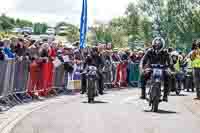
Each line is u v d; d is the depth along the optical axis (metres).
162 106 17.67
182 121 13.73
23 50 18.19
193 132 11.88
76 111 15.23
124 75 28.70
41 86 19.80
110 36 86.25
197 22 83.12
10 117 13.57
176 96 23.33
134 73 29.33
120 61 28.19
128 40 87.19
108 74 26.81
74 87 23.53
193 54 21.53
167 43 82.44
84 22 28.28
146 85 17.02
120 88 27.88
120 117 14.07
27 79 18.38
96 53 19.47
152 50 15.89
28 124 12.27
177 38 83.19
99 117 13.92
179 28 83.44
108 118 13.76
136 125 12.59
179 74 24.48
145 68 16.02
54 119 13.30
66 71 22.86
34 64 18.91
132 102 18.88
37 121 12.84
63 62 22.61
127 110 15.94
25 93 18.34
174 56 24.50
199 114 15.55
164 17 84.25
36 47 19.11
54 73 21.48
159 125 12.77
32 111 15.01
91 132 11.30
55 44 21.98
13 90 17.23
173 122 13.45
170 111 16.11
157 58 15.83
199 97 21.41
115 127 12.13
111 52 27.06
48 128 11.72
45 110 15.35
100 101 18.97
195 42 21.58
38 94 19.47
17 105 16.61
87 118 13.63
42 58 19.62
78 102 18.36
